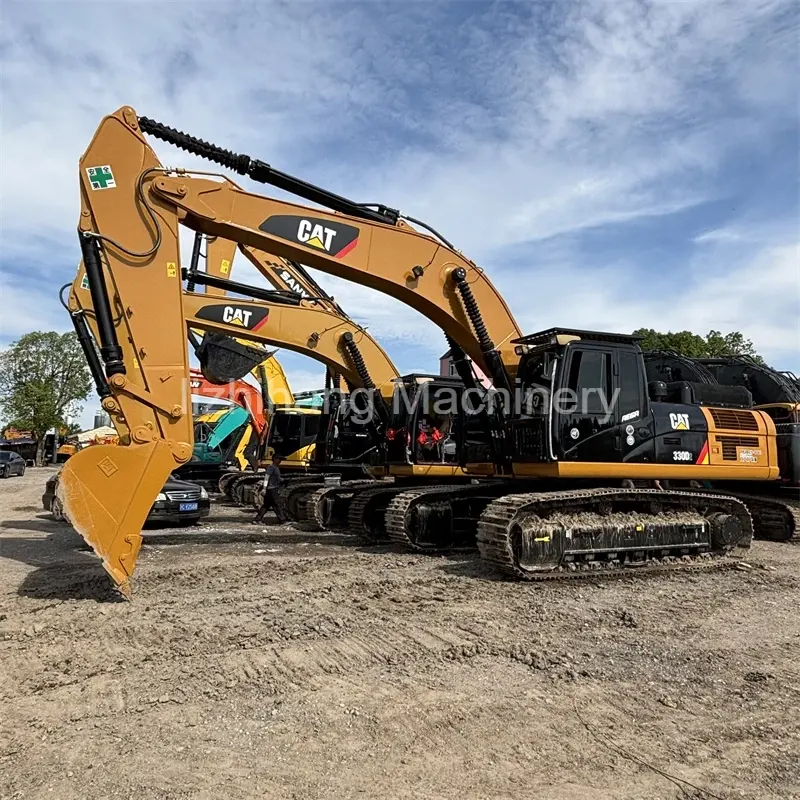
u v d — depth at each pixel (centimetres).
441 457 1162
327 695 446
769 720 415
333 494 1293
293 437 1702
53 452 5766
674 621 630
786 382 1265
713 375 1246
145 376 718
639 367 913
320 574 830
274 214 809
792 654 539
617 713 422
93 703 430
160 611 648
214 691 451
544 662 511
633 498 875
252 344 1412
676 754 369
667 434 920
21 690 452
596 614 648
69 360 5806
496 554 782
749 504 1174
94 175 731
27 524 1404
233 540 1139
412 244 888
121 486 679
